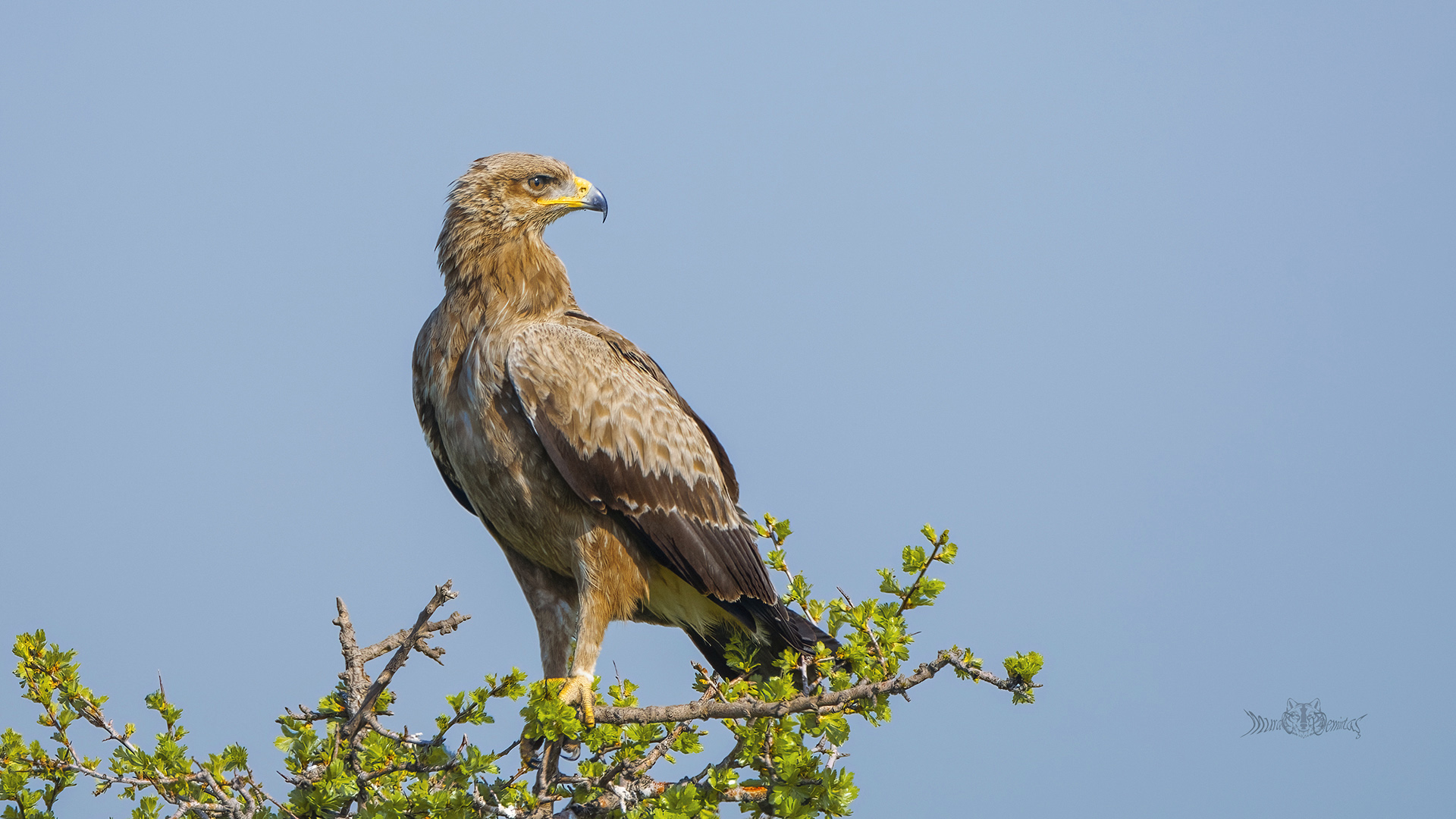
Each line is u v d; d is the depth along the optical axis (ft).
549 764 31.55
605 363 40.91
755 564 43.14
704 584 41.65
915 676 31.01
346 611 32.40
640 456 40.52
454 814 27.71
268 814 28.63
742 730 30.25
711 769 30.53
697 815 29.27
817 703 31.09
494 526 42.73
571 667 42.42
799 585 38.55
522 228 41.55
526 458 40.04
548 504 40.52
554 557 42.14
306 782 28.99
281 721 31.99
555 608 43.52
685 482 41.63
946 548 33.24
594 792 30.60
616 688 37.65
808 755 30.71
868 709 31.58
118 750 29.43
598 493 40.06
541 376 39.24
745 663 36.65
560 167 42.42
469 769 27.81
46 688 30.14
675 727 32.76
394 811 27.89
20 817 29.01
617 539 40.78
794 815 29.76
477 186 41.55
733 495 45.44
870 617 33.42
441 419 41.19
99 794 29.09
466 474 41.09
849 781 30.66
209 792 29.17
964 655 30.99
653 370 43.86
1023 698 30.25
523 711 28.09
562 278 42.73
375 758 29.78
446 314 41.47
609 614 40.70
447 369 40.96
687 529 41.47
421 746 30.19
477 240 41.29
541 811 30.37
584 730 29.99
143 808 29.22
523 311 41.32
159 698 30.53
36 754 30.04
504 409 39.83
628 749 29.99
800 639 40.22
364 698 30.50
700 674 37.47
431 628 32.27
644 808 30.40
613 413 40.22
